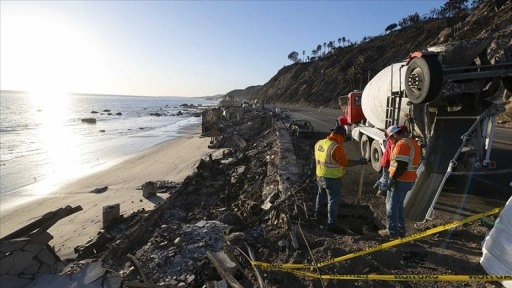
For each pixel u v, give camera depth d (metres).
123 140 38.25
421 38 76.12
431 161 7.16
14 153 29.58
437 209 7.00
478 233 5.52
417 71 6.94
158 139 38.84
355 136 14.43
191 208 11.33
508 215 3.90
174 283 4.89
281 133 21.03
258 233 6.03
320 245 5.20
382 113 10.02
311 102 92.44
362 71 84.25
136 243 7.91
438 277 3.73
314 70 112.06
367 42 102.19
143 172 20.69
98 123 65.12
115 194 15.74
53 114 90.44
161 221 9.85
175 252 5.66
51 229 11.20
